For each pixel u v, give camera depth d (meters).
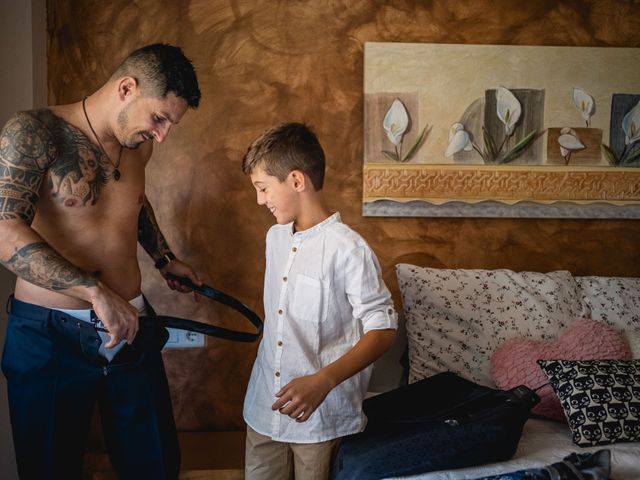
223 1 2.40
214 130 2.43
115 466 1.87
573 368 1.92
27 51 2.09
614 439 1.81
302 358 1.70
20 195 1.50
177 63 1.66
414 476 1.59
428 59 2.43
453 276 2.30
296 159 1.69
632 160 2.52
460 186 2.46
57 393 1.66
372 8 2.44
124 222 1.77
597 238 2.56
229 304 2.11
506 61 2.46
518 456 1.74
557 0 2.49
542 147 2.49
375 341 1.59
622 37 2.52
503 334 2.20
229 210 2.46
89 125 1.67
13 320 1.65
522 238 2.53
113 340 1.53
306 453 1.68
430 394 1.95
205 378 2.50
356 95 2.46
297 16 2.42
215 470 2.13
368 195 2.45
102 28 2.37
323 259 1.69
